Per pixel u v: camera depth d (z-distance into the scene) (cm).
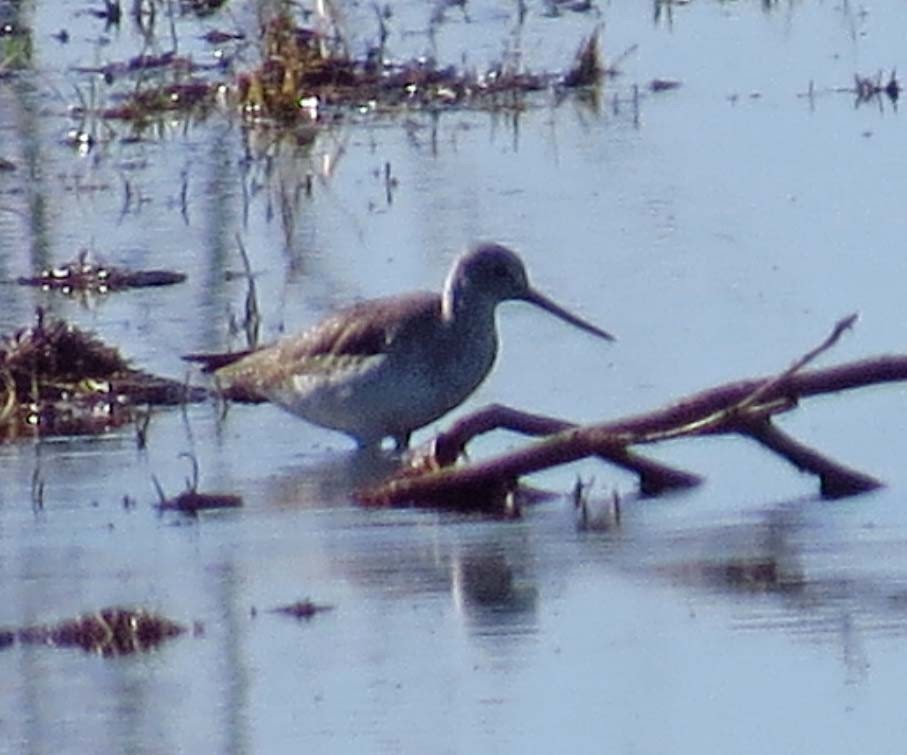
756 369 1578
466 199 1927
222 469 1477
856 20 2348
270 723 1166
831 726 1151
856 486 1409
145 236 1883
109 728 1167
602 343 1636
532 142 2061
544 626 1256
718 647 1229
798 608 1266
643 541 1352
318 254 1828
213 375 1584
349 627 1262
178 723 1166
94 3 2491
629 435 1412
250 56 2320
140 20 2434
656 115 2111
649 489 1420
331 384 1505
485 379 1536
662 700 1174
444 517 1396
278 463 1487
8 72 2294
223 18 2438
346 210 1917
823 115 2084
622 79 2212
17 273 1812
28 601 1301
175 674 1217
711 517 1382
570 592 1294
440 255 1811
